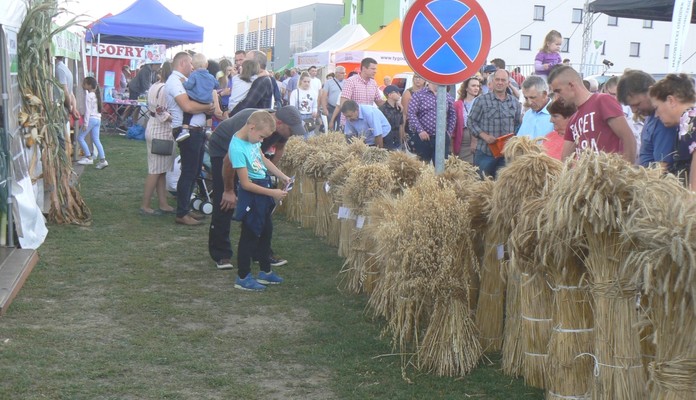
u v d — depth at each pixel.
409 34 5.57
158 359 4.78
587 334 3.81
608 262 3.50
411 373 4.61
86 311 5.71
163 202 9.80
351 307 5.95
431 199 4.58
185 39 21.88
